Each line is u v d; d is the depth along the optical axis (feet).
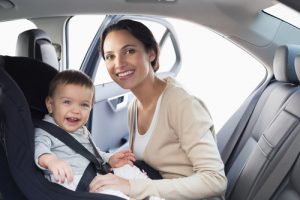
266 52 6.51
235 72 7.93
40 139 3.55
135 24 4.32
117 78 4.37
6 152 3.11
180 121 4.13
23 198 3.26
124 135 10.55
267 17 6.17
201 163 4.00
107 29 4.50
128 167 4.31
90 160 3.84
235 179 6.02
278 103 5.80
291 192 4.78
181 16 6.12
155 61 4.61
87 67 8.84
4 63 4.01
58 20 7.97
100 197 3.05
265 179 5.06
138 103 4.70
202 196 3.97
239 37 6.42
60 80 4.09
